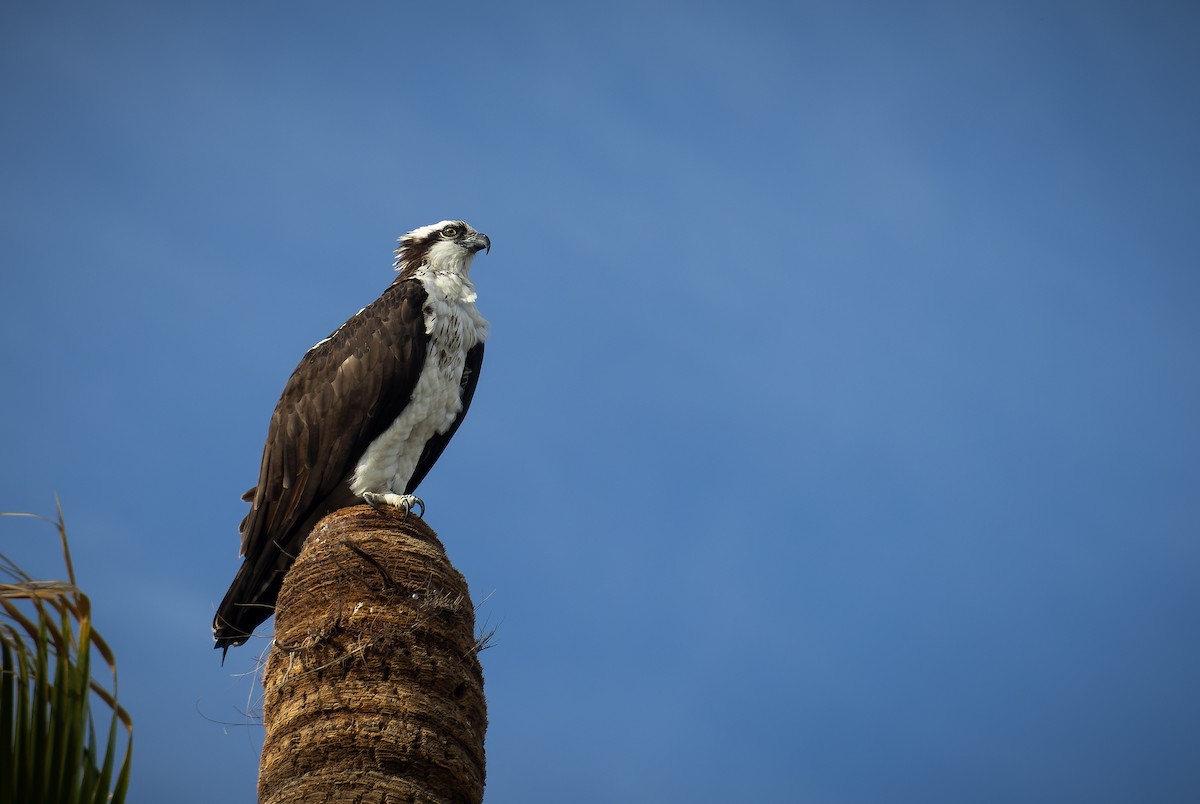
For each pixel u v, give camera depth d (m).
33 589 7.68
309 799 9.90
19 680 7.48
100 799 7.50
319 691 10.62
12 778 7.23
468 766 10.65
